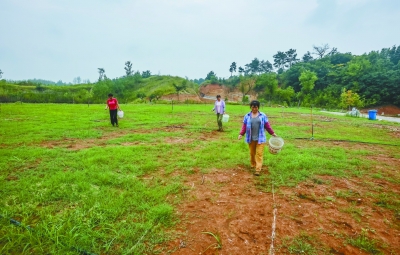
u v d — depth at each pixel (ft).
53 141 27.78
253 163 19.04
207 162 20.27
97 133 32.99
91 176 15.90
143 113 67.87
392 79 196.95
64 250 8.82
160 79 348.79
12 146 24.67
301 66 301.22
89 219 10.68
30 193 13.14
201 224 10.84
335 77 258.37
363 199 14.03
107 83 268.21
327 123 56.90
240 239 9.83
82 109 79.36
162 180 16.03
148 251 8.96
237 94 315.37
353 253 9.24
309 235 10.22
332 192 14.90
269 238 9.96
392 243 9.97
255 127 17.71
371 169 19.88
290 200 13.56
